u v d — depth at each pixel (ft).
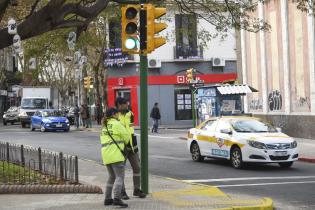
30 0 74.95
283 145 59.82
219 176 55.57
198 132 69.15
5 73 235.20
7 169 47.88
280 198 41.96
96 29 117.08
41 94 171.73
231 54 159.22
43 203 37.40
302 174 56.39
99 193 41.55
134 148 39.60
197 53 157.17
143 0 40.88
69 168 45.19
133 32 40.57
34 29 47.26
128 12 40.52
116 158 35.78
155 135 117.39
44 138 109.70
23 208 35.68
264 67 106.73
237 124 63.98
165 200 39.11
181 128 144.97
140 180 41.55
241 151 60.54
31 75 229.66
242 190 46.11
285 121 99.35
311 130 91.91
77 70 166.50
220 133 64.64
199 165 65.26
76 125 154.51
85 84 153.89
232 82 111.34
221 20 69.92
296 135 96.12
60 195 40.63
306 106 93.66
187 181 51.70
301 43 94.22
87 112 150.61
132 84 155.84
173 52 156.76
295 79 96.73
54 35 92.32
